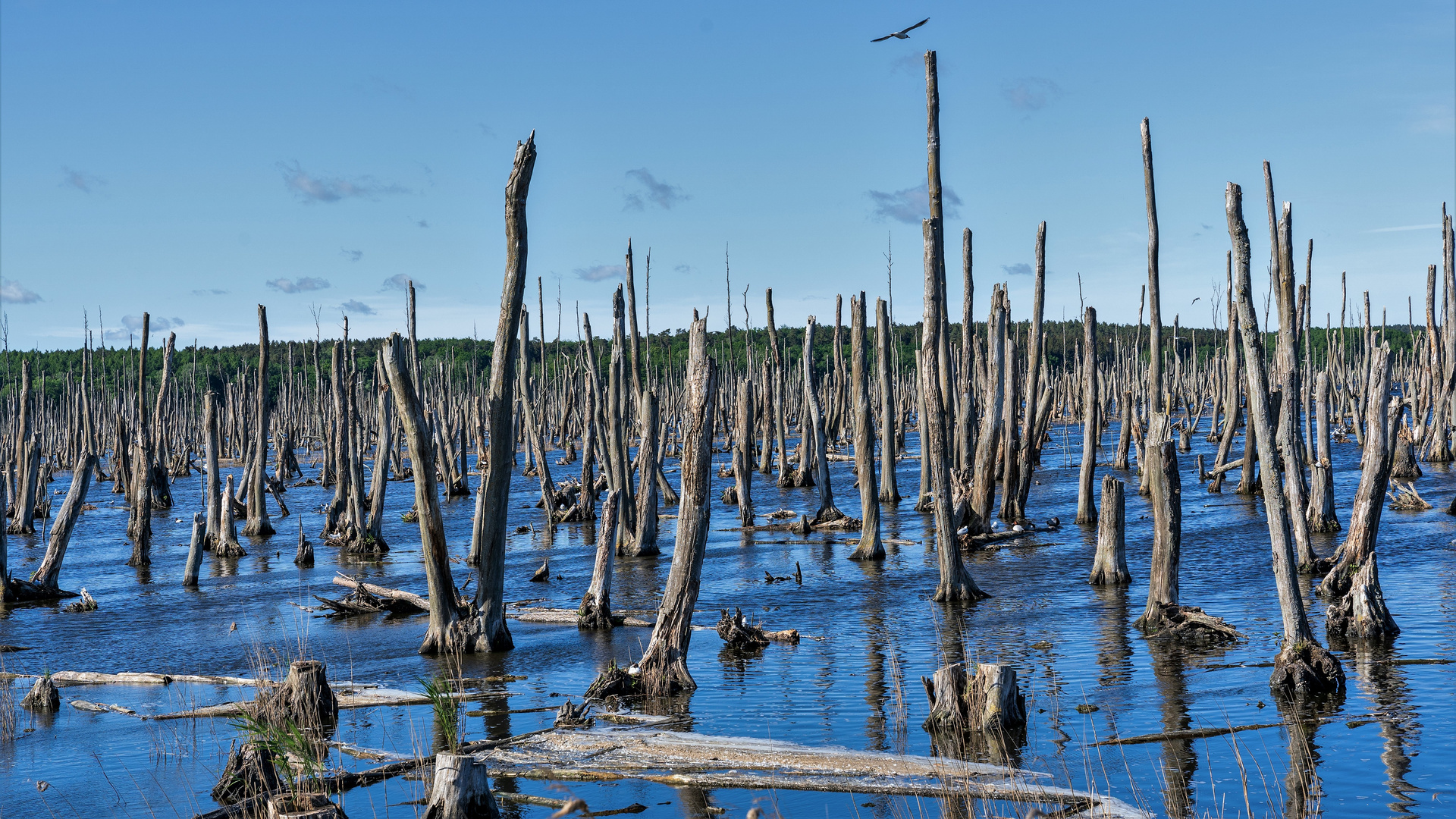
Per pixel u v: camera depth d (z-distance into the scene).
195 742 12.66
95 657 18.94
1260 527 30.17
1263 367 13.76
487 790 9.40
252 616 22.67
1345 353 66.62
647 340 47.38
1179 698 13.35
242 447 77.25
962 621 18.94
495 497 17.42
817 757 11.06
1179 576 23.11
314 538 37.72
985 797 9.48
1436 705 12.46
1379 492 20.50
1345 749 11.06
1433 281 47.53
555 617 20.20
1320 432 29.11
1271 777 10.33
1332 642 16.02
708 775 10.61
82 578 29.39
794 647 17.31
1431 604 18.55
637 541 29.56
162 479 49.75
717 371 14.82
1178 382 89.69
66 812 10.41
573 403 70.94
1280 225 23.62
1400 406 23.80
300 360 142.38
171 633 21.02
